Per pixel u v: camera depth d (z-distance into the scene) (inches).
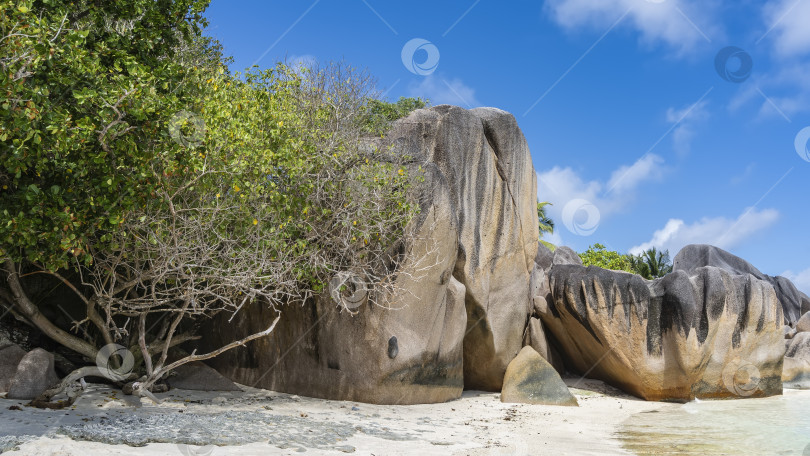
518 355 486.3
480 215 489.7
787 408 444.1
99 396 330.6
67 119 231.3
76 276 402.6
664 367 484.4
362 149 410.0
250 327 441.1
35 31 219.3
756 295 520.1
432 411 377.7
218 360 464.8
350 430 276.2
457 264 458.9
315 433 262.5
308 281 389.4
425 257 393.7
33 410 280.8
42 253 270.2
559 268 550.6
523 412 399.5
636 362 488.4
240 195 323.6
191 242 306.7
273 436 247.4
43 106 231.6
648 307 494.9
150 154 262.1
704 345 482.0
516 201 522.6
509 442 281.7
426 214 395.9
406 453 239.0
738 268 720.3
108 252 310.2
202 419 275.4
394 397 385.7
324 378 392.2
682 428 348.8
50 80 240.4
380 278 378.6
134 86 253.1
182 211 315.9
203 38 442.3
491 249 496.4
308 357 403.5
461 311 442.9
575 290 522.6
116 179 259.9
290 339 414.9
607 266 1074.7
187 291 320.8
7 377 334.0
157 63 306.3
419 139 479.8
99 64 266.4
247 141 319.6
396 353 378.9
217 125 308.7
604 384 547.8
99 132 248.8
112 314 332.2
